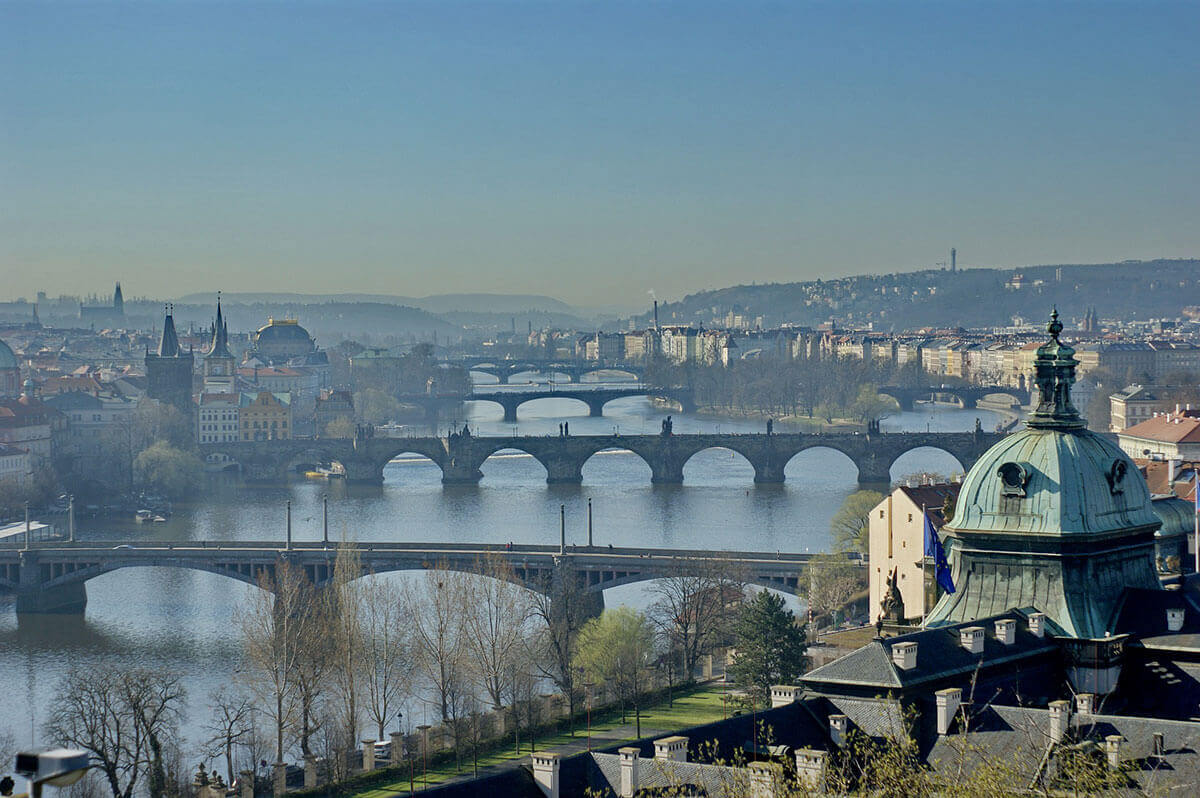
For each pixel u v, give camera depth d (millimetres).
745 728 168375
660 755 158500
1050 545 196250
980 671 179000
